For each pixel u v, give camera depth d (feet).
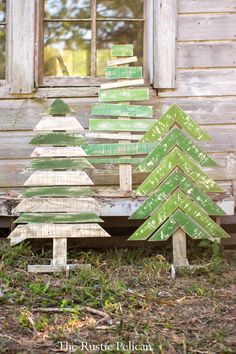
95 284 12.79
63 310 11.00
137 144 15.47
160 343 9.41
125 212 15.26
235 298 12.02
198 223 14.43
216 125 16.37
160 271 13.88
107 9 16.57
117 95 15.71
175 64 16.22
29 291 12.19
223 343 9.50
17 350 9.25
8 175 16.30
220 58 16.29
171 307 11.53
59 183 14.10
